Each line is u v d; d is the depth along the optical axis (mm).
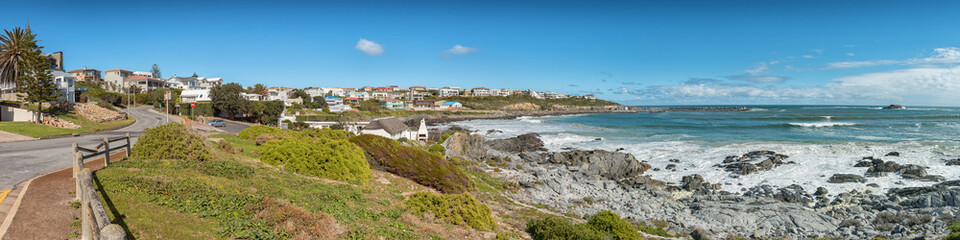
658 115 173625
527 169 42469
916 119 108438
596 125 106875
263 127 32656
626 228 18766
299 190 15641
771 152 49188
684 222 25766
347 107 141750
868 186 33969
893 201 28984
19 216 8977
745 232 23875
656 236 22188
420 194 17891
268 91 129750
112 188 10984
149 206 10133
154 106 89875
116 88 112125
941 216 24359
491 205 24359
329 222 11547
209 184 12945
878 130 75438
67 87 61781
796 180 37125
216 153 18875
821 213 27516
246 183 14617
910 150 47562
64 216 9266
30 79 41312
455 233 14906
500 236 15328
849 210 27844
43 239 7941
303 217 11180
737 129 85562
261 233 9695
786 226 24719
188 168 14992
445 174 27188
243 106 84625
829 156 45906
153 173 13430
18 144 23641
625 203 30562
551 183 35094
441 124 123188
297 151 20844
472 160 45781
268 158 20828
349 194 16922
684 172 42750
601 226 18766
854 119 114375
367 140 28938
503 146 64625
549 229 16812
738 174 40406
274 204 11703
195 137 17922
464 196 17719
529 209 25234
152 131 17000
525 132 89688
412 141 59406
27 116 44281
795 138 64875
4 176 13609
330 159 20891
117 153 19719
